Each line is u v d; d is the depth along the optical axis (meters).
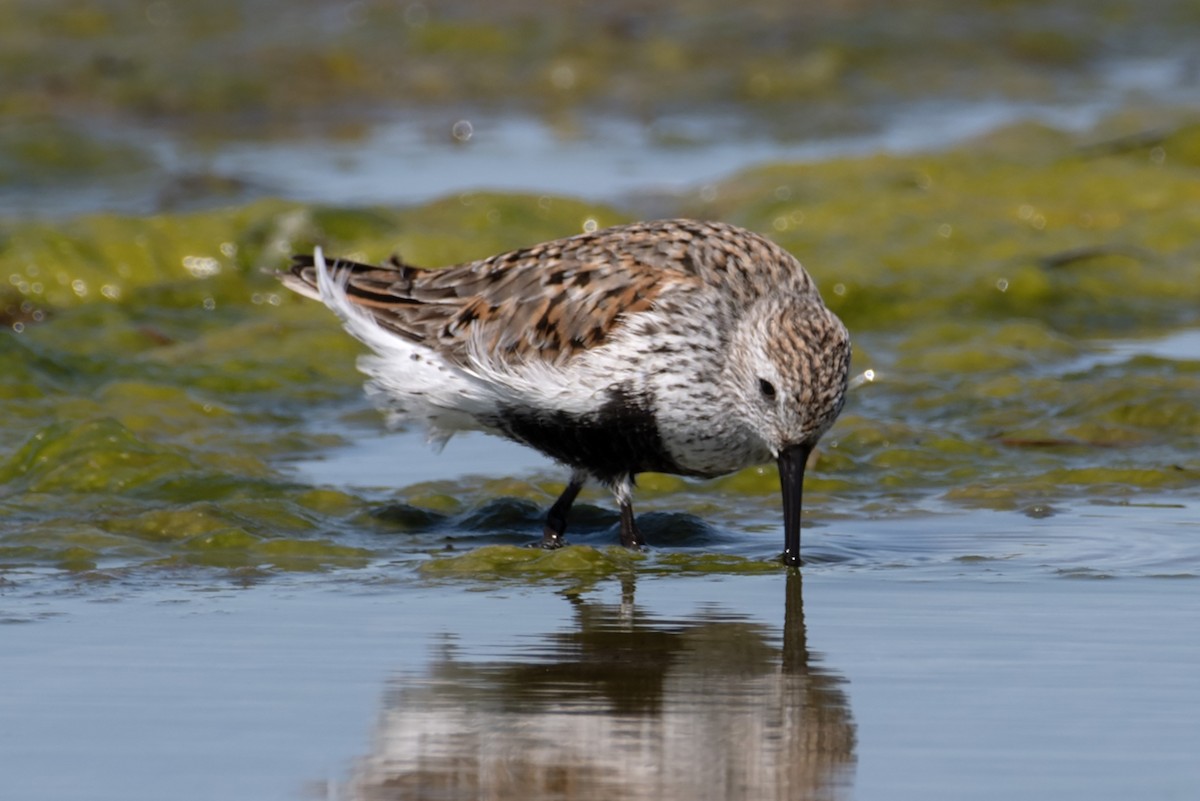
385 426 15.19
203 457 13.69
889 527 12.25
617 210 21.22
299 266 13.02
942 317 18.41
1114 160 23.12
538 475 13.80
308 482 13.41
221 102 29.22
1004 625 9.75
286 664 9.06
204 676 8.83
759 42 32.28
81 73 29.67
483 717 8.25
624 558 11.45
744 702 8.46
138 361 16.36
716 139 27.72
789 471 11.46
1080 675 8.81
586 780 7.49
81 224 19.20
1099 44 33.72
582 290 11.88
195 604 10.25
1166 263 20.11
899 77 31.45
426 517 12.59
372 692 8.59
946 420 15.07
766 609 10.20
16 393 15.37
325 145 27.19
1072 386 15.59
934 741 7.88
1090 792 7.26
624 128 28.42
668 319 11.66
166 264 19.08
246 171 24.92
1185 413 14.66
